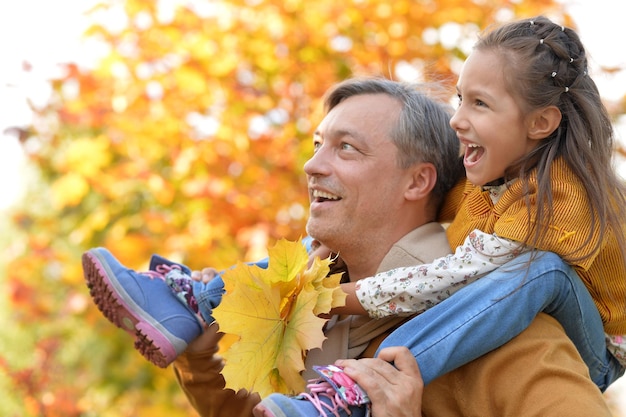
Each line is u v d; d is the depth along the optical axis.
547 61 2.65
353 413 2.44
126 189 6.43
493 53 2.67
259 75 6.25
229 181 6.01
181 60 6.15
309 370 2.87
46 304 7.61
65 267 7.32
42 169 7.32
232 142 6.10
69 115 6.38
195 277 3.18
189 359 3.22
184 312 3.08
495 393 2.54
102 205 6.82
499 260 2.62
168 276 3.14
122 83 6.31
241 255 5.98
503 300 2.53
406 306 2.71
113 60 6.28
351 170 2.91
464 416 2.61
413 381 2.47
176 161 6.12
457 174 3.05
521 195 2.65
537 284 2.54
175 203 6.27
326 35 6.17
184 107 6.21
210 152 6.08
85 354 7.64
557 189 2.59
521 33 2.69
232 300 2.64
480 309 2.53
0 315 8.16
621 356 2.85
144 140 6.25
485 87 2.66
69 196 6.39
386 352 2.53
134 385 7.47
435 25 6.07
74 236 6.77
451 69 5.98
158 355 3.04
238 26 6.21
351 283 2.80
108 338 7.52
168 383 7.44
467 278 2.65
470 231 2.81
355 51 6.12
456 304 2.57
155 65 6.24
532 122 2.65
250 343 2.64
